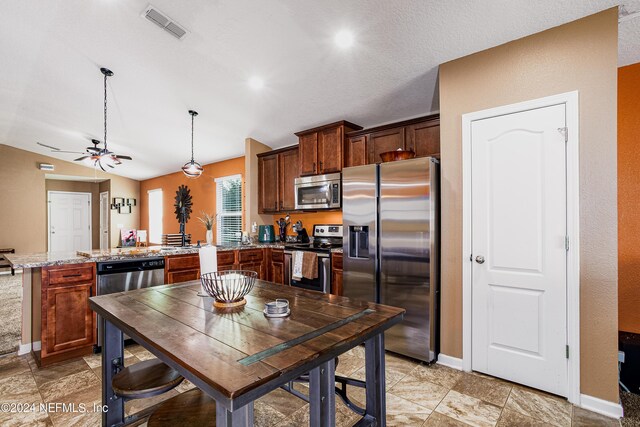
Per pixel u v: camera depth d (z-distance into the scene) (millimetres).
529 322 2178
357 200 3008
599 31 1957
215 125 4406
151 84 3535
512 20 2098
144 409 1872
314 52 2721
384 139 3494
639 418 1843
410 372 2428
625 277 2479
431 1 2059
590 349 1963
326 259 3424
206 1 2299
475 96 2426
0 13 2582
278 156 4605
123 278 2984
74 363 2609
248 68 3041
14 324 3463
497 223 2316
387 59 2668
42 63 3268
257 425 1809
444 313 2566
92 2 2422
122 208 8102
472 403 2002
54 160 7004
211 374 837
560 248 2068
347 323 1255
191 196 6652
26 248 6500
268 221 5027
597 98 1959
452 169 2533
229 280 1557
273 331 1161
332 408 1194
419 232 2584
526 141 2203
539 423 1804
